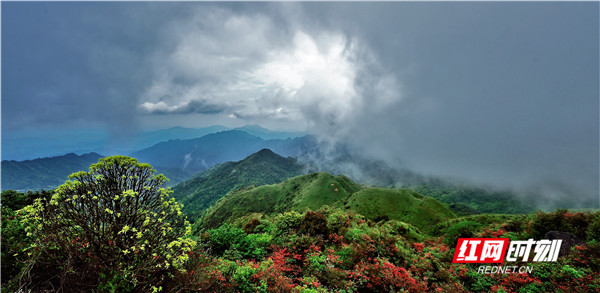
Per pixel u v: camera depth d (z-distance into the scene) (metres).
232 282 6.48
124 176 5.23
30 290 4.50
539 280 9.19
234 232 10.32
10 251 4.91
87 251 4.87
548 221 13.34
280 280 7.40
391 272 9.08
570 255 10.12
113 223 5.00
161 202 5.53
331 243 12.23
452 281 9.57
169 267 5.52
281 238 11.88
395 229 17.11
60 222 4.92
